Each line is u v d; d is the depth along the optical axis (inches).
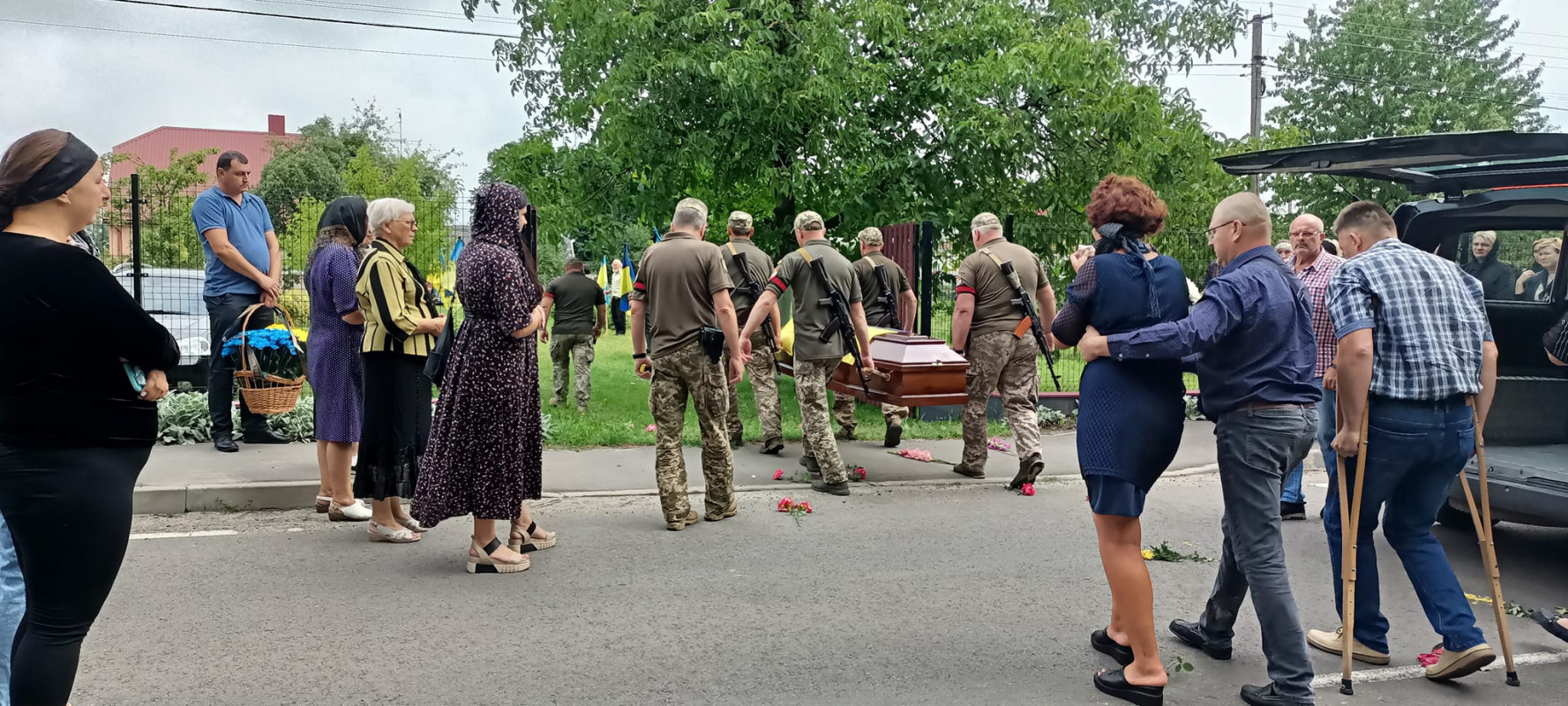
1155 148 549.0
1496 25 1616.6
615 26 499.2
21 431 103.7
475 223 196.5
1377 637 165.2
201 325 400.2
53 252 102.7
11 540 117.2
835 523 243.1
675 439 234.2
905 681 151.1
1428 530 162.6
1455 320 156.5
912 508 260.7
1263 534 143.4
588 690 144.8
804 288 272.5
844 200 523.8
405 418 213.3
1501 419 243.4
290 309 444.1
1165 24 609.3
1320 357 236.8
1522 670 163.8
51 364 103.5
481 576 195.9
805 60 491.5
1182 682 154.6
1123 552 145.8
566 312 409.4
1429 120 1456.7
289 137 2433.6
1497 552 236.7
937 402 285.0
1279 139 845.8
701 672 152.5
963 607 184.7
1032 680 153.1
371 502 241.6
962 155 519.5
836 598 187.9
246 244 291.6
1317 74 1552.7
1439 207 250.7
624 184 562.6
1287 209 971.3
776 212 572.4
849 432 357.1
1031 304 280.8
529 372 199.6
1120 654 159.9
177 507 243.1
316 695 140.9
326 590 185.6
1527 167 217.0
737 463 309.6
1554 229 268.5
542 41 596.4
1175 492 291.6
